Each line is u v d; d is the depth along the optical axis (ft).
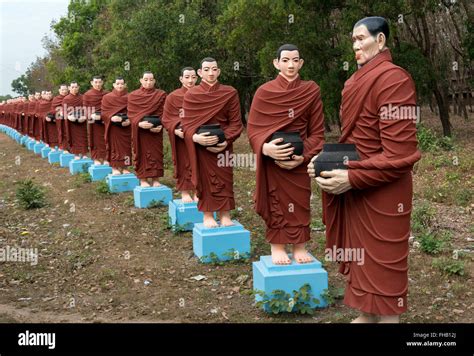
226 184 24.94
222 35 62.23
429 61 55.36
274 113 18.17
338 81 56.08
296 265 19.10
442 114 59.26
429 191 35.50
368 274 13.51
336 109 58.90
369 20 13.46
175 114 29.60
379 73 12.96
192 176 24.75
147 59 65.72
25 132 81.76
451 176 38.52
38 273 24.29
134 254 26.84
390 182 13.04
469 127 75.31
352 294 14.11
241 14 54.19
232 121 24.53
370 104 13.11
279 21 52.80
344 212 14.33
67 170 55.77
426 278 21.68
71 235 30.58
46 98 66.33
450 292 20.16
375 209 13.29
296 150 17.67
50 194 42.93
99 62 89.10
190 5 72.38
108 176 42.04
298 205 19.01
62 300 20.95
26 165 61.41
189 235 29.40
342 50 53.16
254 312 19.02
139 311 19.56
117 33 71.10
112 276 23.57
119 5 81.00
